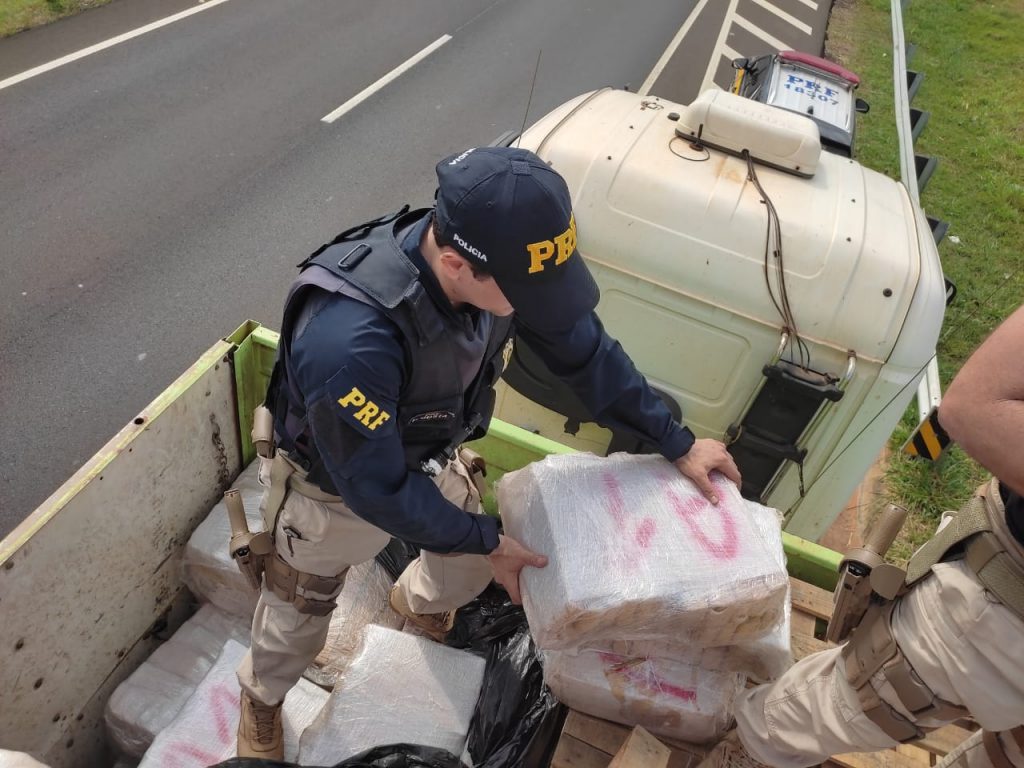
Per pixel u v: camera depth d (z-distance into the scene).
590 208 2.32
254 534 1.64
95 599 1.87
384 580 2.30
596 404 1.61
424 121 6.81
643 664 1.71
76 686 1.91
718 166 2.39
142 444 1.87
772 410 2.37
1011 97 8.73
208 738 1.84
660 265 2.30
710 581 1.45
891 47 9.53
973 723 1.88
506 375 2.69
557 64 8.24
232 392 2.20
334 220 5.46
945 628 1.29
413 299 1.22
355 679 1.93
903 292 2.17
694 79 8.29
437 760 1.73
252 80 7.09
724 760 1.73
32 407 3.96
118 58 7.06
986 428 1.11
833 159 2.63
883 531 1.50
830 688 1.53
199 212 5.37
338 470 1.28
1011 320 1.15
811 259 2.21
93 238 5.02
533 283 1.15
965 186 6.85
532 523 1.58
